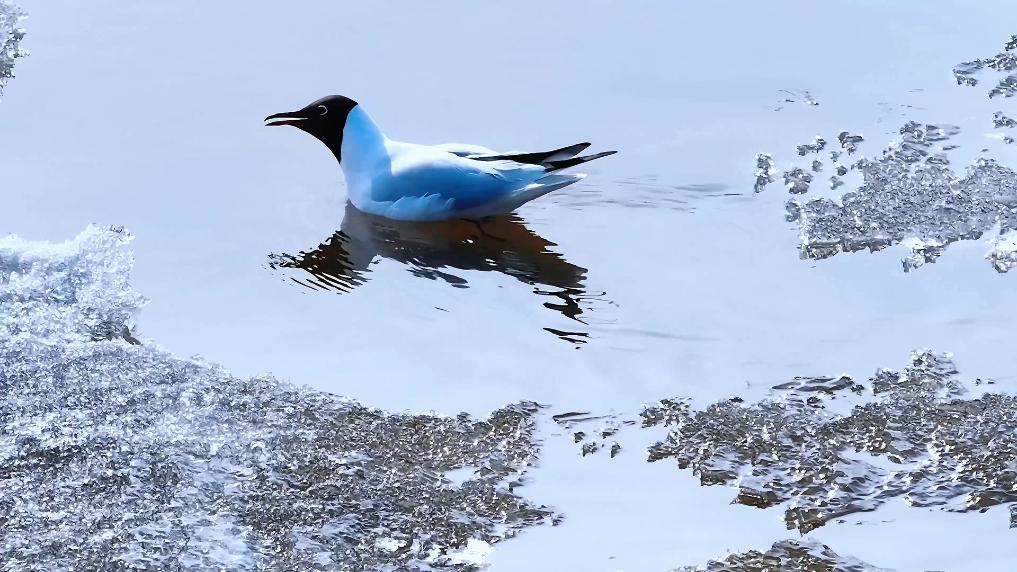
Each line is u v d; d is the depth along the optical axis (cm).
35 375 1056
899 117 1523
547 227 1333
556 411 1047
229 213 1344
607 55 1667
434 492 949
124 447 977
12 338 1103
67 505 916
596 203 1372
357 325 1163
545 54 1672
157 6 1789
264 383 1066
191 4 1797
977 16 1759
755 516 927
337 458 981
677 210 1355
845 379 1082
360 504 934
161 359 1091
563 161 1328
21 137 1464
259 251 1279
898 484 959
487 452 996
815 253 1272
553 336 1147
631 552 887
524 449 1000
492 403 1054
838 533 907
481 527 916
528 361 1112
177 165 1426
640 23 1753
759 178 1402
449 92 1577
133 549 876
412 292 1216
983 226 1309
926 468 974
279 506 927
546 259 1273
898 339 1135
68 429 993
